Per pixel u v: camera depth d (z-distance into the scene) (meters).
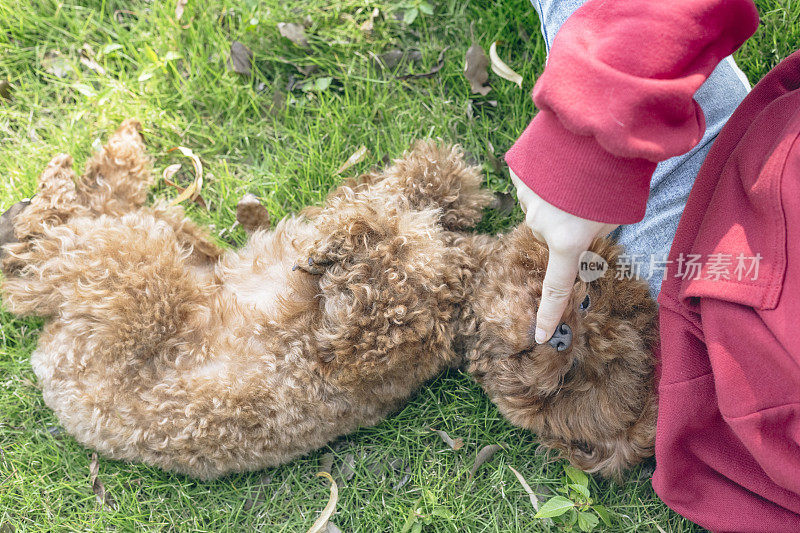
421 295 2.17
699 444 1.90
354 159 2.76
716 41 1.44
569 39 1.45
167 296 2.24
